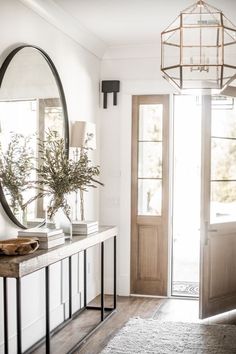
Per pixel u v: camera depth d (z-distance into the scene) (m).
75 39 5.01
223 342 4.17
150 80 5.75
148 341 4.17
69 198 5.00
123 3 4.20
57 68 4.59
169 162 5.77
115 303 5.14
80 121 4.87
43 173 3.96
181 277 7.09
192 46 3.00
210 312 4.96
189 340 4.21
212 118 5.10
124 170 5.85
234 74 3.07
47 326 3.38
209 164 4.92
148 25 4.91
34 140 4.02
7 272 2.87
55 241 3.54
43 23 4.26
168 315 5.04
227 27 3.01
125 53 5.79
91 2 4.18
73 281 5.09
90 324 4.70
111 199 5.91
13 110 3.65
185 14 2.98
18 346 3.04
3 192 3.52
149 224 5.84
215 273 5.03
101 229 4.70
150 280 5.86
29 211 3.92
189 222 9.48
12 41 3.71
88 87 5.48
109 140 5.91
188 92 3.29
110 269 5.95
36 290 4.16
